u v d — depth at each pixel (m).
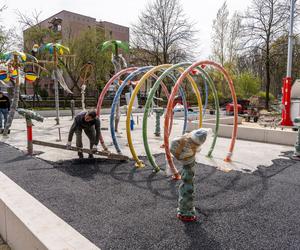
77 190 4.14
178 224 3.07
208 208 3.53
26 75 11.23
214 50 29.11
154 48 29.03
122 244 2.65
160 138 9.06
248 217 3.28
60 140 8.11
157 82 5.18
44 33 26.20
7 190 3.30
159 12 28.27
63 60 25.33
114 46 10.85
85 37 27.78
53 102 24.45
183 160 3.06
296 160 6.21
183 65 5.50
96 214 3.32
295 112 11.93
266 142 8.61
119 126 12.23
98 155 6.22
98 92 30.59
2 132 9.65
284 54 20.53
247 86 29.45
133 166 5.53
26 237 2.53
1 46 22.27
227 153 6.51
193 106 25.03
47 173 4.95
